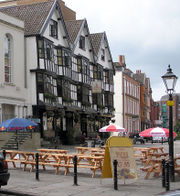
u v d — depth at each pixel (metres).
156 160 13.02
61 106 34.81
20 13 34.84
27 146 27.75
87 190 10.72
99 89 38.62
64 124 37.94
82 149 18.09
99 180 12.73
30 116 31.12
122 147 11.46
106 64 48.28
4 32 29.48
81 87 40.25
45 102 32.56
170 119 12.31
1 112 28.45
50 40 33.78
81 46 41.31
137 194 10.09
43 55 32.50
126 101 58.12
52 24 35.22
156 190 10.73
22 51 31.73
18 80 31.05
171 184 11.72
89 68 42.47
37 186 11.36
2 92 28.72
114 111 52.34
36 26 32.94
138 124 67.38
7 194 10.49
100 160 13.61
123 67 61.31
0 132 26.70
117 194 10.11
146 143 46.88
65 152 16.27
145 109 74.44
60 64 35.75
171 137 12.27
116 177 10.91
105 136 45.62
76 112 37.16
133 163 11.48
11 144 26.95
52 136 34.06
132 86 63.41
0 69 28.81
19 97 30.89
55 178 13.06
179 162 18.59
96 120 43.72
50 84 33.94
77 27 40.53
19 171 14.91
